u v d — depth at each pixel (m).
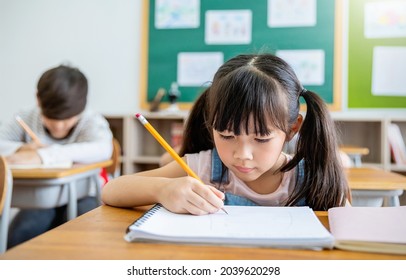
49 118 1.66
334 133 0.82
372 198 1.23
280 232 0.48
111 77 3.04
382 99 2.75
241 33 2.88
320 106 0.81
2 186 1.07
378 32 2.74
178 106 2.95
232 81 0.66
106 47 3.04
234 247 0.45
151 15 2.98
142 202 0.66
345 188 0.82
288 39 2.82
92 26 3.06
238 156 0.64
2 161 1.08
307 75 2.80
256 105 0.63
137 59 3.01
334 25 2.77
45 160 1.45
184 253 0.43
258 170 0.67
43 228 1.67
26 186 1.31
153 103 2.88
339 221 0.53
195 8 2.93
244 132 0.63
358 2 2.76
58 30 3.10
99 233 0.50
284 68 0.74
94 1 3.05
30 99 3.14
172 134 2.77
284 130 0.68
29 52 3.14
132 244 0.46
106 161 1.69
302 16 2.81
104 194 0.73
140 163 2.96
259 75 0.67
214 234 0.47
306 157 0.81
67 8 3.09
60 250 0.43
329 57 2.78
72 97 1.63
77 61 3.08
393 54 2.73
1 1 3.16
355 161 2.28
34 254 0.42
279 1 2.83
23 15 3.14
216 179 0.85
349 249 0.45
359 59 2.77
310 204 0.80
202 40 2.93
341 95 2.78
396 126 2.56
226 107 0.64
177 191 0.59
